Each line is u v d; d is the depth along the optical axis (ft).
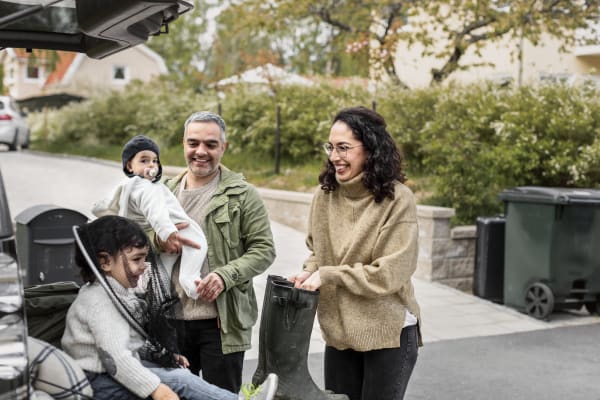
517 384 19.74
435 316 26.22
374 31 58.49
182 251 12.17
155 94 85.15
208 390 10.11
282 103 54.95
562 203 25.68
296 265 31.83
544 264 26.48
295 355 10.56
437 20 51.55
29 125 98.63
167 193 12.50
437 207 30.94
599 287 26.99
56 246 17.57
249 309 12.84
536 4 49.57
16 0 11.07
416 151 42.65
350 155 11.25
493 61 62.90
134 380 9.45
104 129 86.07
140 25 10.40
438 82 51.31
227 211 12.57
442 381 19.79
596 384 19.93
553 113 38.63
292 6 56.39
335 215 11.64
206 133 12.45
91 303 9.73
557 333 25.12
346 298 11.40
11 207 39.86
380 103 47.16
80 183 52.42
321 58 83.76
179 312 10.58
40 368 9.01
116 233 9.82
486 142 41.16
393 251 11.09
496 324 25.86
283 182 46.03
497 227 28.76
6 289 7.86
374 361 11.45
